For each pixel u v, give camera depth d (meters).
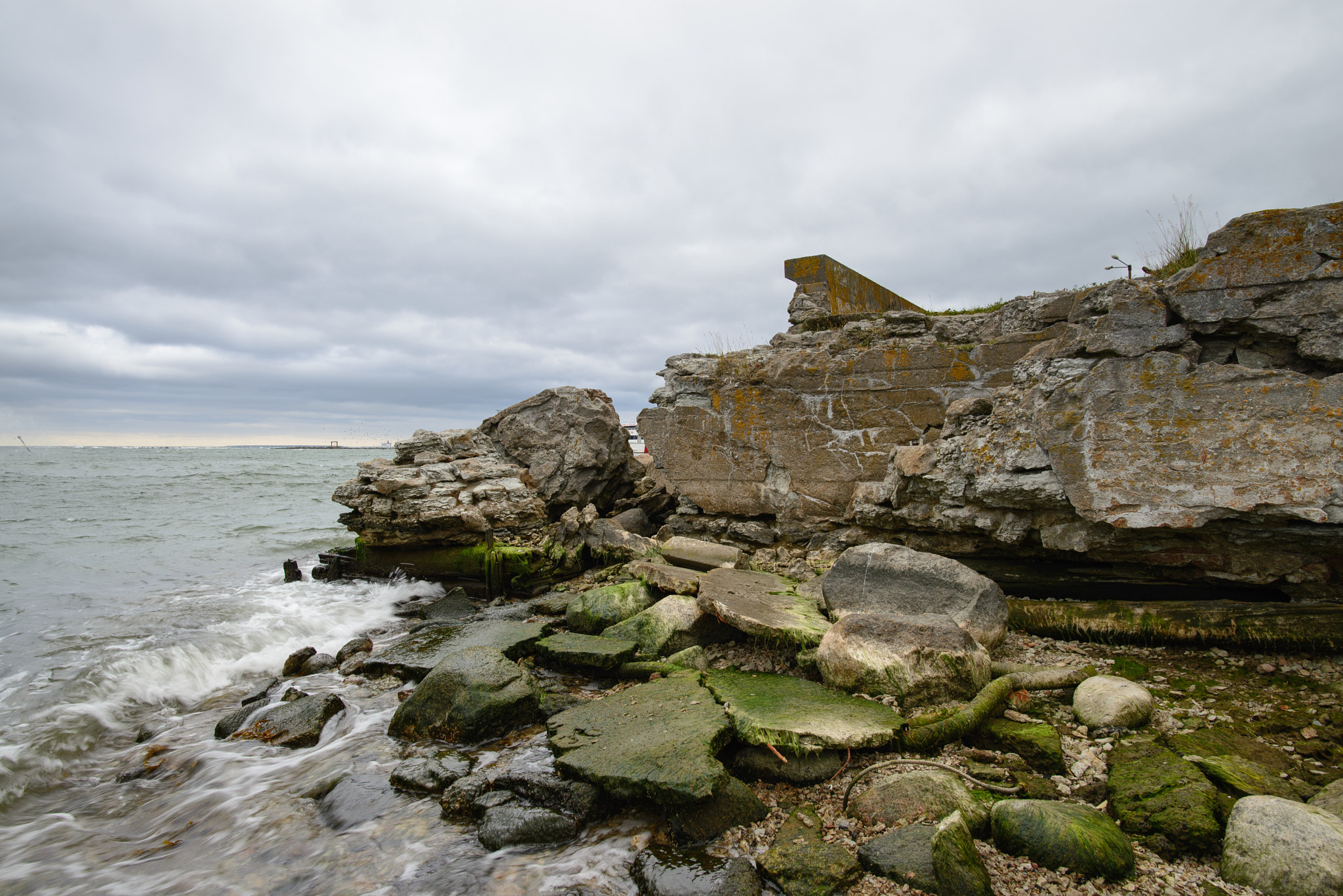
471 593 9.05
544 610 7.70
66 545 14.69
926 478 6.26
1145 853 3.01
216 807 4.23
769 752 3.98
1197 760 3.52
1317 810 2.86
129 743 5.43
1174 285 4.93
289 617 8.64
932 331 7.49
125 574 12.01
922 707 4.30
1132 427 4.99
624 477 11.94
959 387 7.04
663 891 3.12
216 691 6.53
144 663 6.75
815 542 7.71
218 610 9.06
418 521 9.06
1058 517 5.56
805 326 8.58
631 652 5.82
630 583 7.12
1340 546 4.52
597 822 3.72
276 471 45.75
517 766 4.34
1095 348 5.17
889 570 5.52
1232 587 5.07
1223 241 4.78
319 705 5.38
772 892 3.08
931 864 2.93
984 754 3.86
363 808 4.04
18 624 8.59
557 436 10.83
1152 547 5.20
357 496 9.88
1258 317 4.68
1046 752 3.71
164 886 3.46
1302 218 4.55
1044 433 5.35
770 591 6.27
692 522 8.84
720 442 8.38
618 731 4.25
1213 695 4.24
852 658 4.59
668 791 3.47
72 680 6.40
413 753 4.75
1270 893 2.68
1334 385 4.33
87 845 3.90
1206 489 4.71
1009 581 6.01
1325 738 3.68
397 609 8.92
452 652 6.38
